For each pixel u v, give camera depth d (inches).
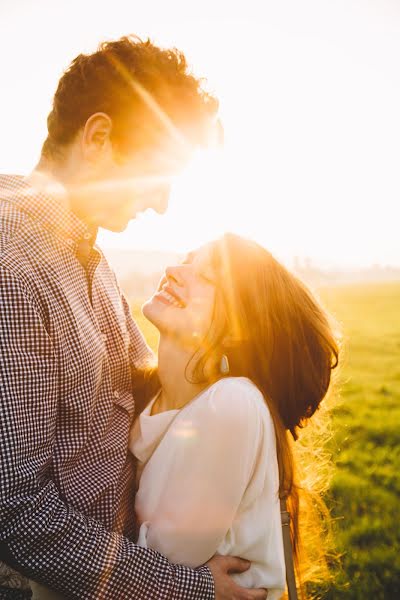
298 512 92.7
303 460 112.0
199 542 74.2
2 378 58.7
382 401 379.2
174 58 78.8
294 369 88.3
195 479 74.8
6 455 58.1
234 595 73.0
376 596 141.5
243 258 88.1
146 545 75.8
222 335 86.1
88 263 79.5
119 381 87.4
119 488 80.4
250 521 78.1
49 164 77.2
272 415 84.7
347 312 1589.6
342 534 168.2
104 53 74.3
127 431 84.7
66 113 74.5
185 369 86.0
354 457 244.4
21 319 61.7
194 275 88.7
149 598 65.9
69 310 70.1
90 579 62.5
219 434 74.5
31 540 59.5
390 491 205.2
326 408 112.0
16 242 66.9
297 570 94.3
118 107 73.4
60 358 67.6
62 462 70.0
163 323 87.7
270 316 86.6
